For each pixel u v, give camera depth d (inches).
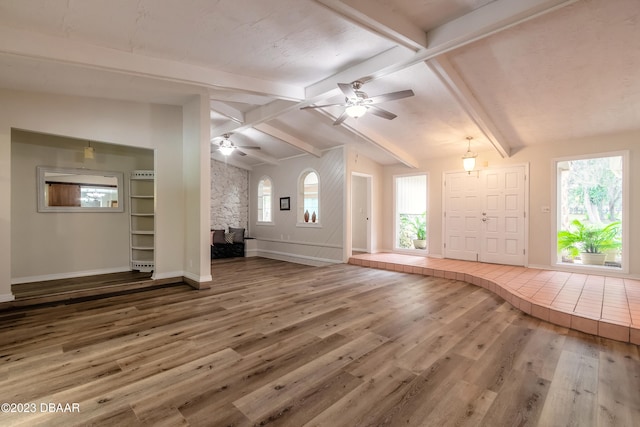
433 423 64.6
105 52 120.5
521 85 148.3
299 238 303.9
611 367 89.5
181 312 133.6
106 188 205.3
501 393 75.7
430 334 111.3
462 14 108.0
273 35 116.5
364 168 283.3
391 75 152.3
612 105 158.6
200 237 172.9
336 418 65.8
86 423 63.7
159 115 180.9
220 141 253.1
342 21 108.7
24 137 176.6
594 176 274.2
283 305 144.1
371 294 164.6
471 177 248.2
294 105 183.3
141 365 87.8
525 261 221.8
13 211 173.8
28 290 158.1
